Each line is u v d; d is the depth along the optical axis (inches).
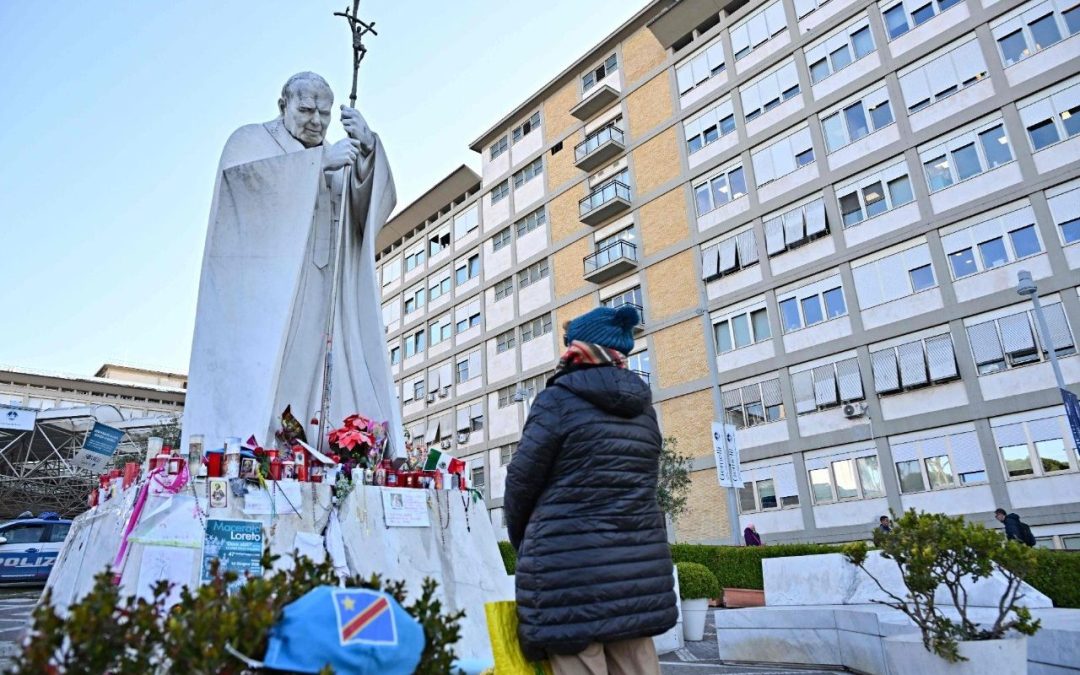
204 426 191.9
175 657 65.4
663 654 272.8
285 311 209.3
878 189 866.8
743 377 935.7
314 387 223.0
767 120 992.2
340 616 71.0
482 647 172.9
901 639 152.4
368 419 214.7
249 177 217.3
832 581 247.9
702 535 923.4
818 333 880.3
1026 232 749.9
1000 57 800.9
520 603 92.8
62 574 183.5
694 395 981.8
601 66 1282.0
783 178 956.6
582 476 92.0
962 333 769.6
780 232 941.8
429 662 79.4
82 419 1194.0
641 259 1100.5
